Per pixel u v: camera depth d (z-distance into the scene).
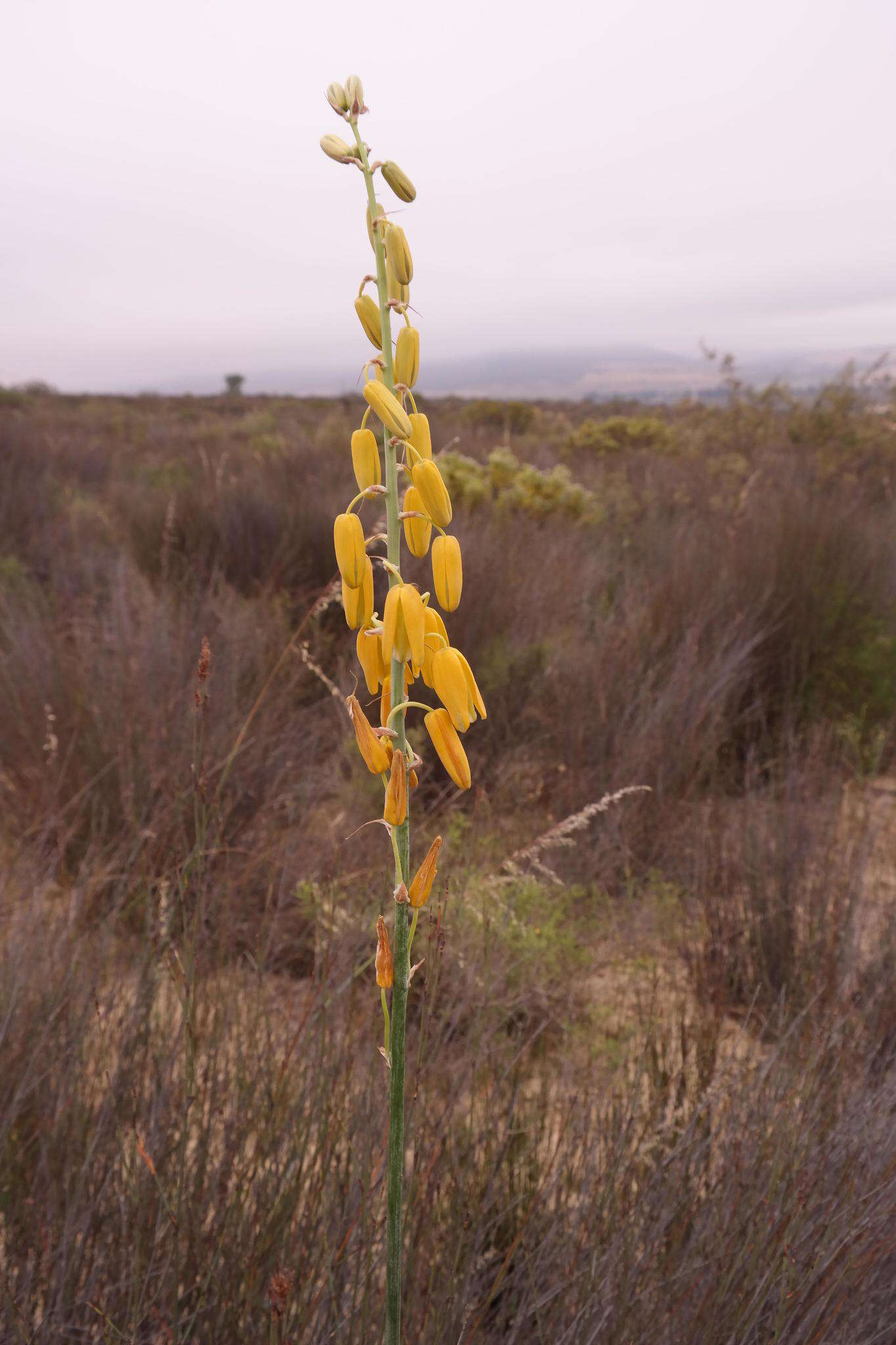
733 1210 1.64
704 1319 1.50
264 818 3.33
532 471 8.11
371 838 3.25
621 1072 2.22
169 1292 1.56
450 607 0.92
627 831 3.56
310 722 4.30
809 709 4.73
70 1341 1.55
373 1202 1.65
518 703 4.45
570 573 5.78
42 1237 1.64
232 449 13.72
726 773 4.20
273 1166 1.70
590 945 3.01
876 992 2.48
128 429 20.00
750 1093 1.98
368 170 0.88
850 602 5.02
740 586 4.98
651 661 4.59
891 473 9.99
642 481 9.79
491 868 2.80
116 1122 1.79
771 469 9.34
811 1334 1.47
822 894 2.92
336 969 2.14
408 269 0.87
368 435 0.88
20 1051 2.02
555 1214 1.68
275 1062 1.92
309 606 5.55
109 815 3.33
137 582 5.73
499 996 2.32
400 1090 0.96
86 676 3.84
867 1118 1.83
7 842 3.46
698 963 2.78
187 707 3.64
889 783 4.36
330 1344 1.49
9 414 17.42
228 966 2.27
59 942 2.39
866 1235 1.60
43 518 7.95
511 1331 1.55
